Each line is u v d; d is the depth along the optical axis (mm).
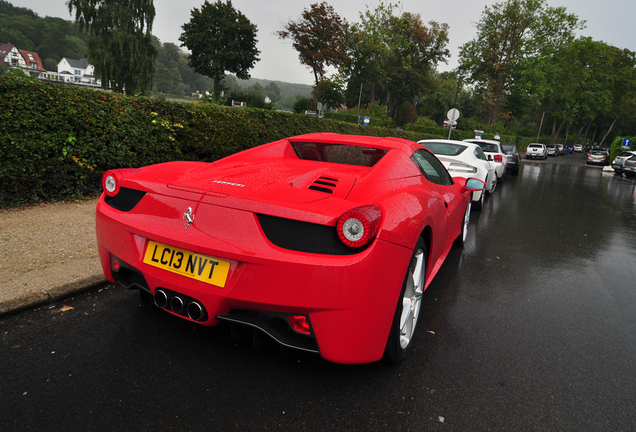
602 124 85500
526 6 42469
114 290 2779
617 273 4254
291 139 2797
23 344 2059
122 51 54406
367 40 53031
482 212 7559
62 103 4586
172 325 2348
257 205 1645
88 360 1955
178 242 1723
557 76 50656
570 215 7918
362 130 16531
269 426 1603
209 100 18500
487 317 2885
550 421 1771
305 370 2002
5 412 1565
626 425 1777
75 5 52562
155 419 1594
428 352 2311
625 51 58312
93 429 1515
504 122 76062
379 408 1768
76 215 4375
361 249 1604
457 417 1754
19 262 2963
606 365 2316
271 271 1590
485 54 44656
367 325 1668
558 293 3508
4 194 4430
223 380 1872
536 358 2344
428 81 65875
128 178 1989
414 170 2578
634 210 9305
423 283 2367
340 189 1916
